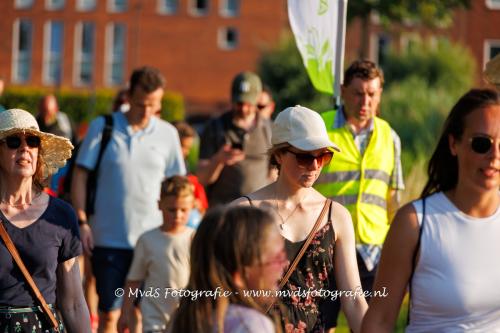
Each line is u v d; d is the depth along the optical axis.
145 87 24.38
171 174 25.31
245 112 28.16
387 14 94.12
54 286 16.05
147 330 21.47
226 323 10.66
